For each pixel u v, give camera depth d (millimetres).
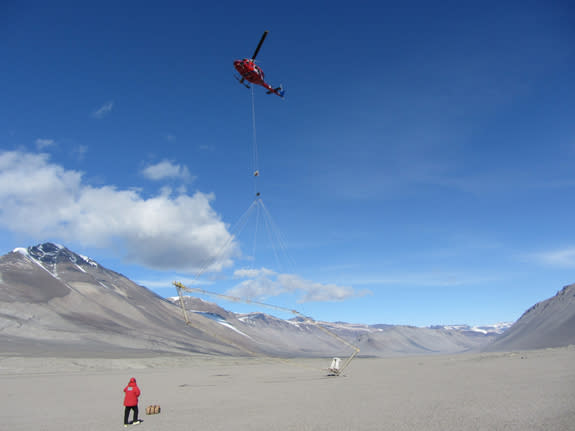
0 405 39188
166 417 30828
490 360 113250
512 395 35312
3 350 118875
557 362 80812
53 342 150875
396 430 22797
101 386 59188
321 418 27609
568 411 26141
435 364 115750
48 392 51125
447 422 24422
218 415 30781
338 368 76125
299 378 72500
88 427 27219
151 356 146375
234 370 104312
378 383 56625
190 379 72875
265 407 34375
